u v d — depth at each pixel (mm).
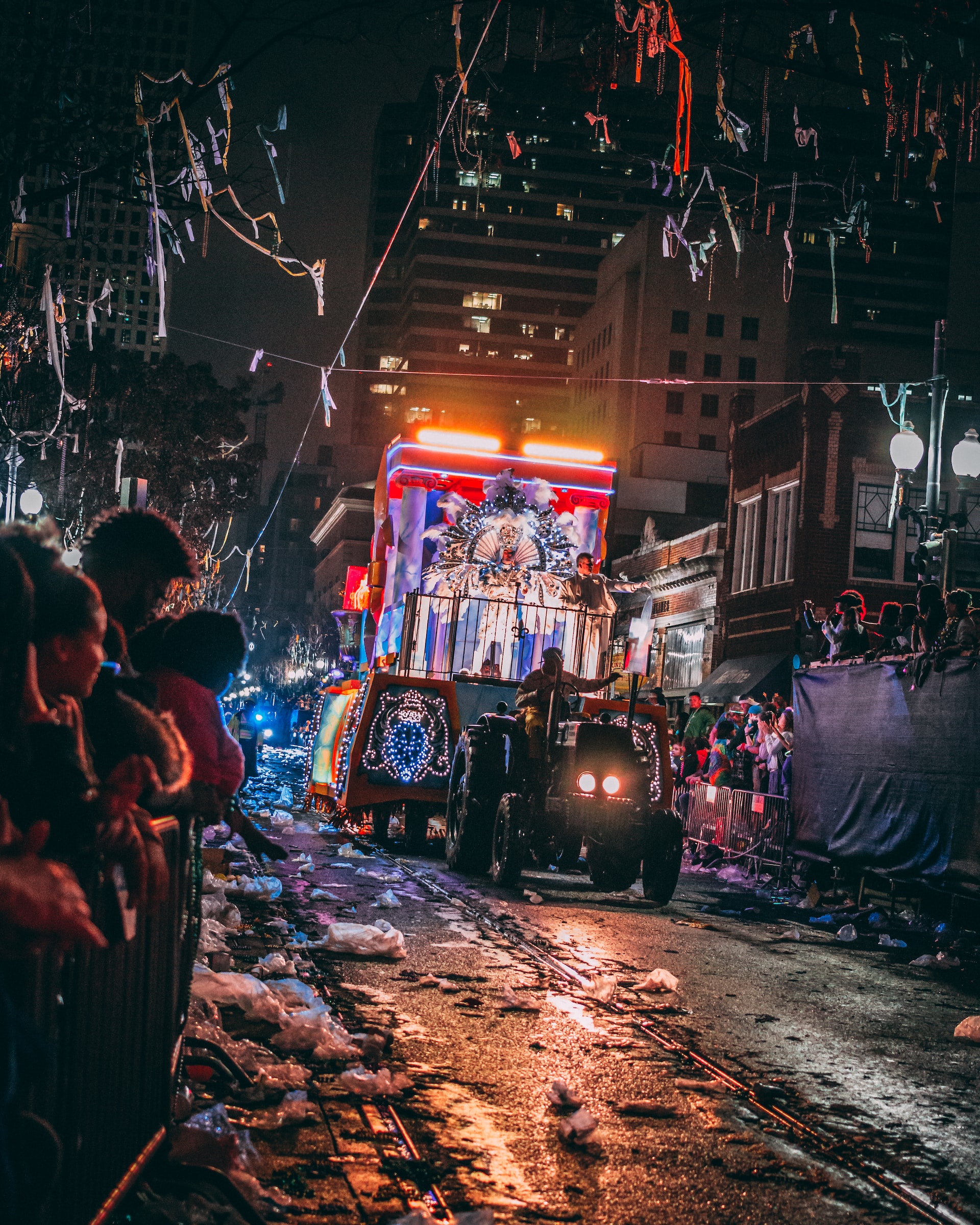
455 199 123750
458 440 14578
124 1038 2961
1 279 15539
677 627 43688
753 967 8531
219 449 48625
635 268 87375
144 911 3059
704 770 18422
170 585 3975
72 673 2480
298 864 12055
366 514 84375
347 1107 4527
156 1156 3307
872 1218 3936
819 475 32969
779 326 85438
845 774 13078
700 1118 4859
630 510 60312
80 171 10492
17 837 1850
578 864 14406
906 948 10297
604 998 6887
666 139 122625
